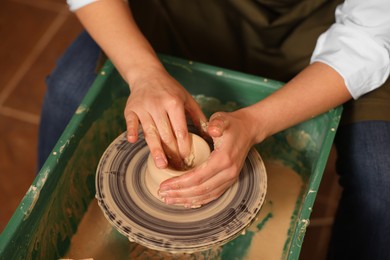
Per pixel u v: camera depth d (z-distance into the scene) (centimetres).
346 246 133
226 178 102
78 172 115
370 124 127
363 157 126
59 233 108
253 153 113
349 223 131
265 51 144
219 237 99
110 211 102
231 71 127
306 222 99
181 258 107
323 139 120
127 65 118
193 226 100
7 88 221
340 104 120
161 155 99
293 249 95
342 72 115
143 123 105
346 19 121
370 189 125
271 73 147
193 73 128
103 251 108
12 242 95
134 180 107
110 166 109
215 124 100
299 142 128
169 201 99
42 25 244
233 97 130
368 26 116
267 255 109
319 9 135
